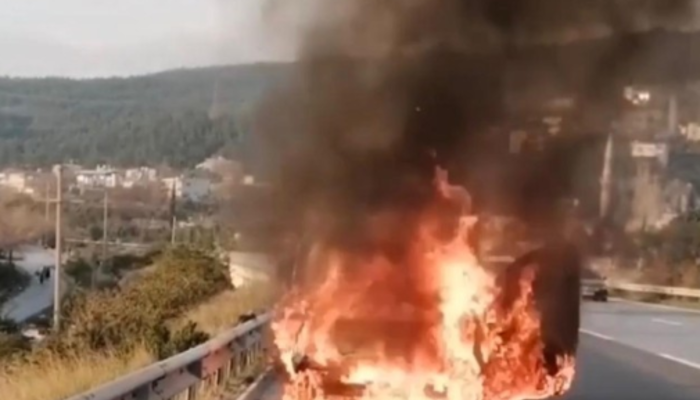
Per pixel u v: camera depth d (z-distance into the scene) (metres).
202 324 23.45
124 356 15.52
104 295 28.97
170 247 56.41
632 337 27.20
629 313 39.16
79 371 13.91
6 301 66.75
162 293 31.94
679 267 50.22
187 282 35.75
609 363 20.42
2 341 21.25
